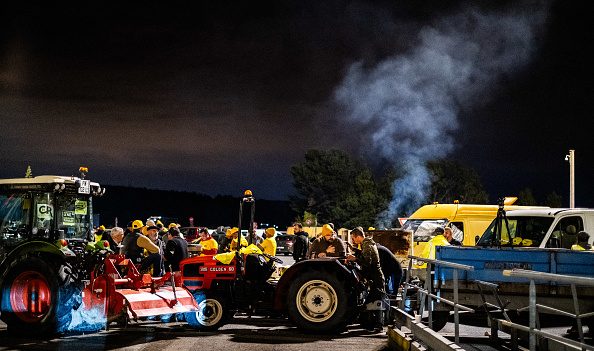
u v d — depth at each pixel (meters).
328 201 83.25
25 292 10.93
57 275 10.75
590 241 13.43
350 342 10.48
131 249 14.16
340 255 13.49
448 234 14.19
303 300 11.27
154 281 11.09
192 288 11.86
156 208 149.38
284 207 129.25
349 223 73.94
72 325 11.13
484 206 19.47
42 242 10.88
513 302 10.55
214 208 153.38
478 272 10.70
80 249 11.34
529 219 13.91
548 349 7.60
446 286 10.82
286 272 11.38
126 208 144.75
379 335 11.23
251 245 12.35
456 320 7.96
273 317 12.39
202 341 10.41
